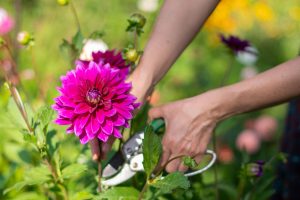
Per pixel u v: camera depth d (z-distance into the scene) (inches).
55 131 45.7
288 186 55.9
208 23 123.4
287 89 38.0
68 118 35.9
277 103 39.0
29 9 130.0
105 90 36.3
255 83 38.3
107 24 111.9
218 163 74.2
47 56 105.2
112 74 36.6
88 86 36.1
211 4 41.5
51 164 43.4
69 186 48.1
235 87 38.7
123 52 42.3
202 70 112.3
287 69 37.8
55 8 124.3
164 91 99.4
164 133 41.4
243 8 133.8
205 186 55.2
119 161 42.6
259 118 90.6
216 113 39.4
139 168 41.9
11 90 42.3
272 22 138.5
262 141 85.9
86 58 46.0
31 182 43.1
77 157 49.1
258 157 76.1
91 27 114.3
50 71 95.4
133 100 36.7
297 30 140.5
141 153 41.7
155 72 41.9
